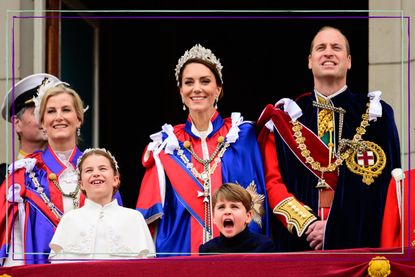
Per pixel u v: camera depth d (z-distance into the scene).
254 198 34.91
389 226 34.69
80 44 42.69
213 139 35.66
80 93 42.66
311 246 34.75
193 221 34.75
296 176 35.59
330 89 36.19
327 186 35.44
